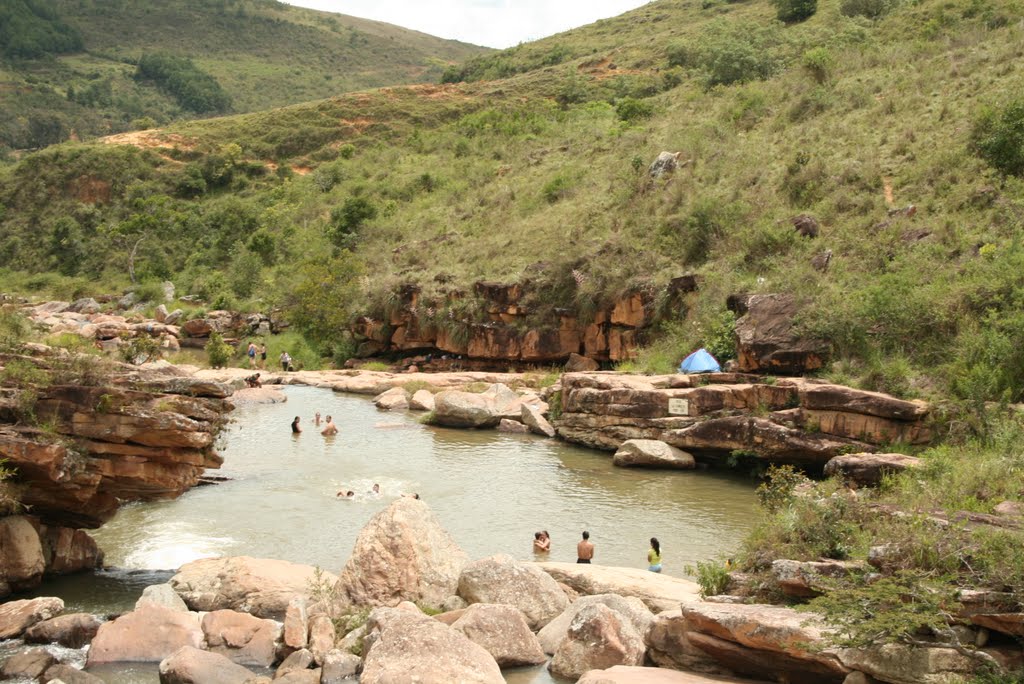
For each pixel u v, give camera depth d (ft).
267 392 119.75
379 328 156.25
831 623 31.35
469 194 204.13
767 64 212.02
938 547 34.42
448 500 70.33
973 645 30.66
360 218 204.74
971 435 67.62
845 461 63.41
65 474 46.62
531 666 40.01
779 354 87.51
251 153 314.96
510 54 393.50
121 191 289.12
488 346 139.23
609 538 60.54
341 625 43.14
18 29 599.57
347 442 92.94
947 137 127.24
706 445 80.94
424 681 34.01
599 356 127.85
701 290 112.78
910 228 105.40
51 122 465.88
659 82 253.85
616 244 132.98
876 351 82.02
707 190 141.38
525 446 92.07
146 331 169.89
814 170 130.62
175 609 42.98
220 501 69.62
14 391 47.26
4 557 47.91
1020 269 81.82
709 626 34.60
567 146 213.87
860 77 169.17
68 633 42.34
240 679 37.96
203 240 251.60
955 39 168.86
